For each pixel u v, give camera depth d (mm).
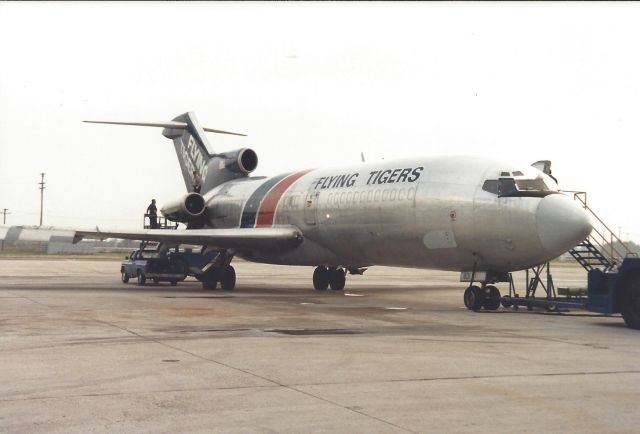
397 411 7793
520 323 17125
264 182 31906
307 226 27750
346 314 18828
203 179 36500
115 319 16578
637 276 16062
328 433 6934
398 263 24562
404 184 23016
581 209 19328
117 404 7965
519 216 19453
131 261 33375
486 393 8742
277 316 17938
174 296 24750
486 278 20906
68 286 30125
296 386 9008
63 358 10906
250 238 27562
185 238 27469
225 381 9258
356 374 9844
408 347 12500
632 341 13820
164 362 10625
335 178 27031
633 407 8117
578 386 9227
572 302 18844
